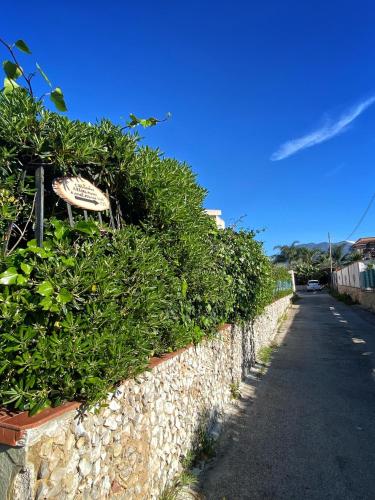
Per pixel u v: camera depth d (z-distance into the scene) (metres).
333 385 7.04
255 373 8.16
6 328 2.17
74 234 2.66
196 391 4.60
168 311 3.75
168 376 3.73
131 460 2.91
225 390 6.04
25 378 2.24
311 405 5.96
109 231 2.94
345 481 3.75
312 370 8.29
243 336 7.88
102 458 2.57
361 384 7.07
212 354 5.45
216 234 6.03
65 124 2.56
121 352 2.58
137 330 2.80
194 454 4.23
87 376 2.34
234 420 5.43
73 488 2.28
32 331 2.19
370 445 4.50
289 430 5.00
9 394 2.21
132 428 2.96
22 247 2.74
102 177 3.10
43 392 2.24
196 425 4.46
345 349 10.53
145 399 3.21
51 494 2.11
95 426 2.52
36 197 2.48
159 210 3.49
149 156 3.42
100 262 2.56
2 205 2.39
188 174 4.30
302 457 4.25
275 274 16.30
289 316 20.81
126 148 3.08
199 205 4.59
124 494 2.79
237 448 4.54
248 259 7.92
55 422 2.18
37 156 2.53
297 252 67.06
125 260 2.79
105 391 2.48
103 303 2.54
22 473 2.01
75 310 2.46
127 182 3.25
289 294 28.00
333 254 63.47
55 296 2.25
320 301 31.69
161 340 3.75
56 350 2.21
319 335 13.39
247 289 7.96
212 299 4.88
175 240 3.85
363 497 3.48
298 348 11.05
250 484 3.73
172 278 3.60
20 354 2.22
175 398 3.89
